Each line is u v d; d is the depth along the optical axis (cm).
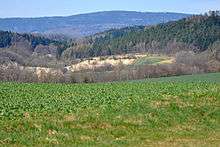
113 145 2647
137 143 2750
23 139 2634
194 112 3788
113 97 4134
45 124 2966
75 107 3553
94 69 15412
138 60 18412
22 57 17962
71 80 12031
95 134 2953
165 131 3209
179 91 4666
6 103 3581
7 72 12144
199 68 12625
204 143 2762
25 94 4256
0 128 2800
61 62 19225
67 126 3023
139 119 3388
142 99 4066
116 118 3322
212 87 5128
